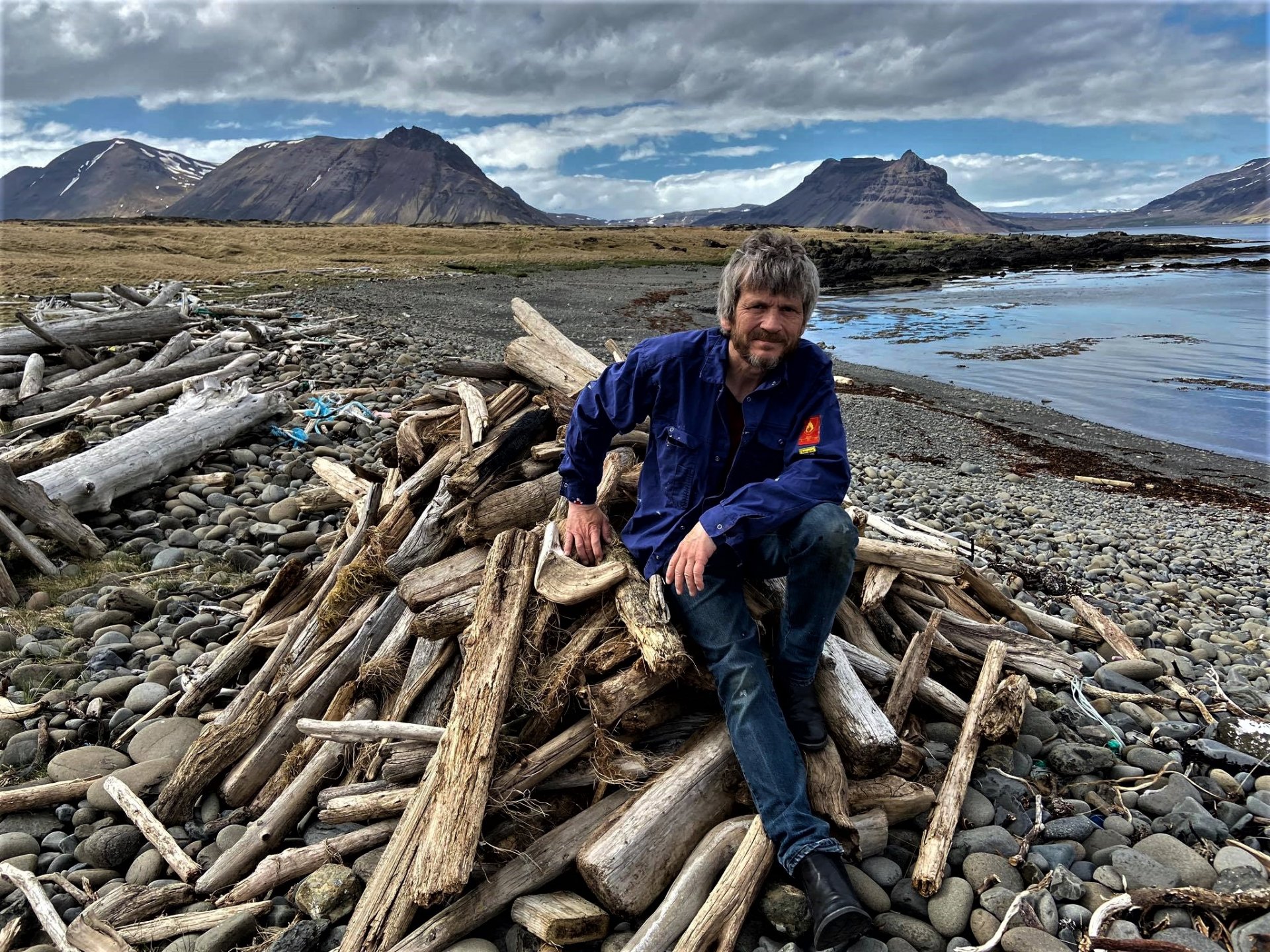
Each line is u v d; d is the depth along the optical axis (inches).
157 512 305.1
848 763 129.5
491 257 2501.2
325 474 247.8
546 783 126.6
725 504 114.9
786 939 109.8
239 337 584.4
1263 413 684.1
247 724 148.4
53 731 166.7
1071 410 698.8
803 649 121.8
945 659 168.1
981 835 128.3
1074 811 140.7
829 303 1662.2
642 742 130.3
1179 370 867.4
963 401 729.0
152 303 679.1
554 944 106.5
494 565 141.3
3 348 470.0
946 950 112.8
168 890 122.1
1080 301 1565.0
